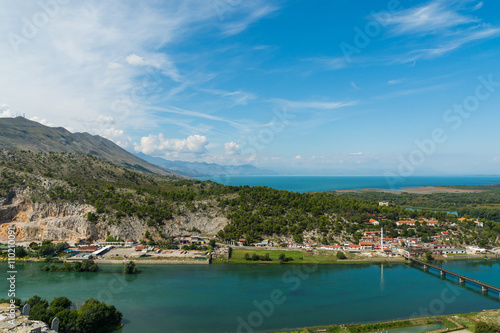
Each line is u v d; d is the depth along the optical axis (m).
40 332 77.19
